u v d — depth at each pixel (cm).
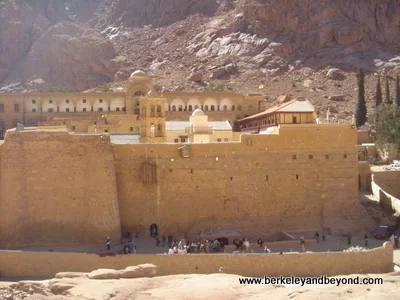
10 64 16038
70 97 10344
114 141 6488
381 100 10756
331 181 5397
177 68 16325
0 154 4662
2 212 4509
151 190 5016
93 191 4681
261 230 5166
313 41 15688
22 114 10100
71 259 3744
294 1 16538
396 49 15075
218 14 19412
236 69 15262
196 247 4534
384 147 8250
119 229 4759
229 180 5181
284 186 5291
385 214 5772
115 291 3061
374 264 3844
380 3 15862
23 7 17550
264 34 16350
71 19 19788
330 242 4900
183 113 10450
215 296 2989
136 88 10362
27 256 3756
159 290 3106
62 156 4712
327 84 13888
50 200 4650
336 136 5444
